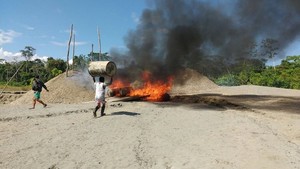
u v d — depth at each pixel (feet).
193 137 31.94
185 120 42.32
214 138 31.45
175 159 24.50
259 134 33.32
